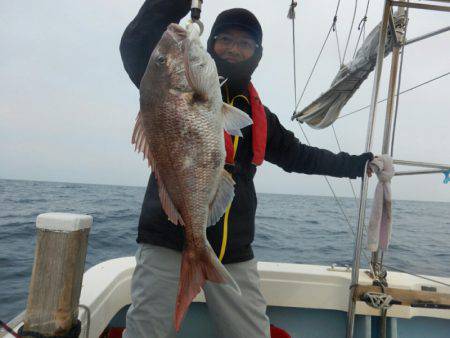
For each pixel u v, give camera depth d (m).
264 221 15.77
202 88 1.56
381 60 2.52
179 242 1.87
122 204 23.59
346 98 4.53
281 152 2.44
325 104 4.71
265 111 2.30
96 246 8.30
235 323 1.96
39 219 1.47
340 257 7.91
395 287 2.68
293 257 7.72
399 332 2.81
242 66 2.03
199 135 1.57
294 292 2.72
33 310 1.45
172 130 1.56
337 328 2.80
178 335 2.74
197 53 1.54
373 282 2.52
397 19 2.79
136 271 1.98
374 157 2.47
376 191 2.46
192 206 1.57
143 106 1.57
